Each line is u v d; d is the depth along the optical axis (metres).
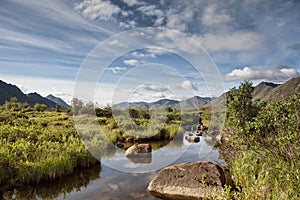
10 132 8.32
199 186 4.77
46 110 22.78
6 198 4.67
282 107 4.42
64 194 4.93
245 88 6.72
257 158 4.61
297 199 2.98
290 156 3.74
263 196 3.16
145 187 5.35
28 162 5.56
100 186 5.39
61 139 8.61
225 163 6.79
